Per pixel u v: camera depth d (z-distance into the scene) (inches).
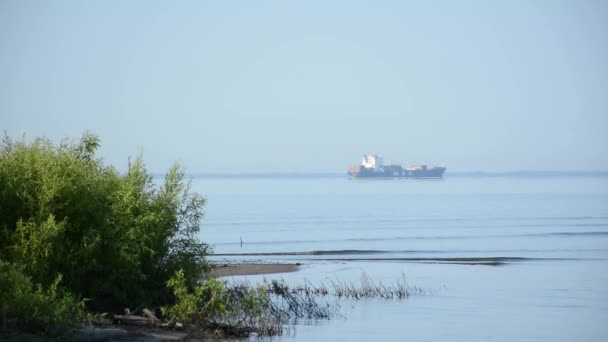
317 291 4682.6
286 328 3444.9
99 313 3038.9
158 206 3240.7
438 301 4471.0
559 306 4338.1
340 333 3408.0
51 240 2901.1
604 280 5570.9
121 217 3120.1
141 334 2780.5
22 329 2600.9
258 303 3270.2
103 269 3056.1
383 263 6879.9
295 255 7726.4
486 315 4010.8
